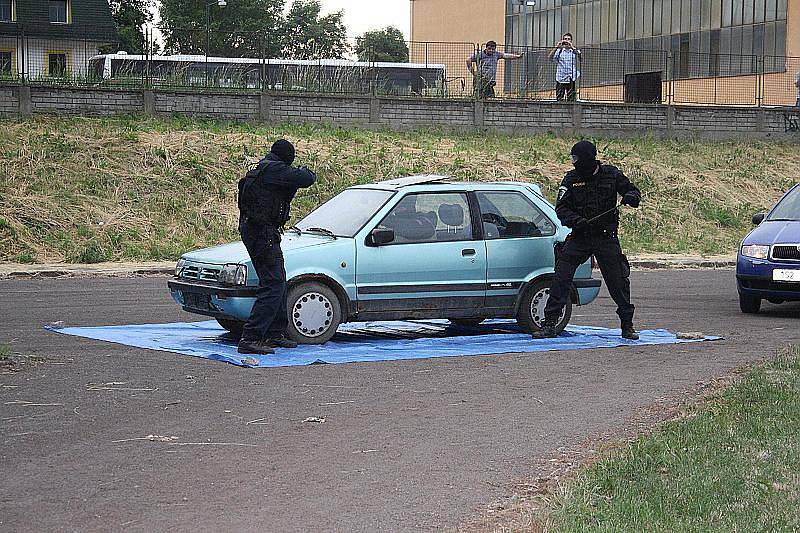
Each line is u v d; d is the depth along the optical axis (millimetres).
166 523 6594
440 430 9156
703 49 70750
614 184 14375
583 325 16688
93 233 26844
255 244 12867
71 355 12828
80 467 7875
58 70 36062
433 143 36344
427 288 14312
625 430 9117
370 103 37094
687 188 36375
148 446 8508
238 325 14773
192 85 36469
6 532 6395
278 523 6605
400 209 14375
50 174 29094
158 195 29391
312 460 8141
